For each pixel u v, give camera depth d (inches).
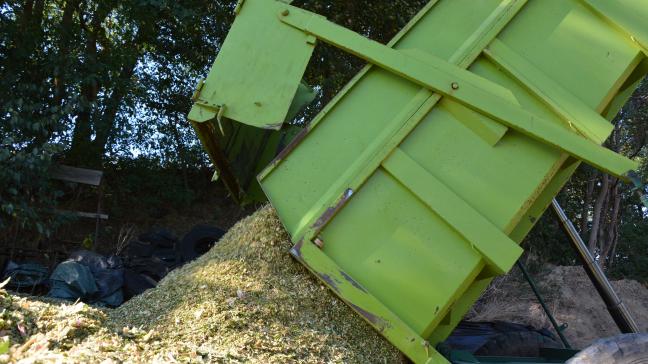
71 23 396.8
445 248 137.4
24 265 229.6
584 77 150.4
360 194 142.8
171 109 492.4
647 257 609.3
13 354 97.7
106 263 219.3
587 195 561.3
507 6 154.7
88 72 348.8
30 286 217.9
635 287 402.0
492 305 314.5
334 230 140.9
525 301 335.6
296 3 423.8
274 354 124.3
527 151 143.3
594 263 185.5
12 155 282.7
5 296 118.6
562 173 161.8
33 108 299.7
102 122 387.9
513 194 140.9
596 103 148.7
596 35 152.5
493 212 140.2
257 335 127.7
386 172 143.6
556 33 153.8
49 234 297.9
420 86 149.1
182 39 454.6
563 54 152.2
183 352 115.9
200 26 432.1
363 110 150.8
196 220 472.7
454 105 146.6
